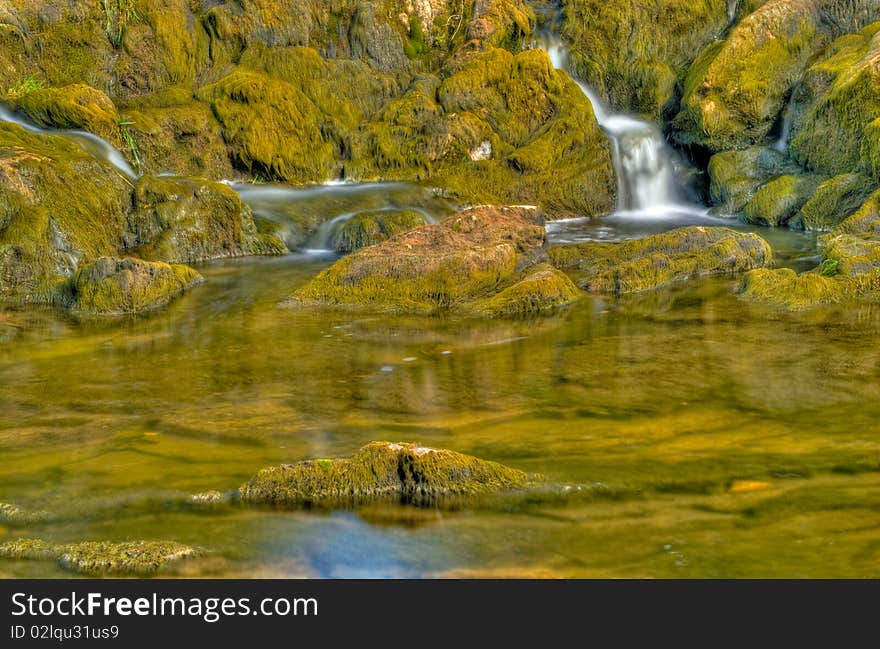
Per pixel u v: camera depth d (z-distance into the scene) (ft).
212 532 14.88
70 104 42.14
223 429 19.31
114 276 30.96
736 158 49.73
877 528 14.46
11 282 32.68
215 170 46.93
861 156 43.24
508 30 55.57
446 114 50.08
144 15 48.34
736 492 15.78
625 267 33.12
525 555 13.97
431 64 55.26
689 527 14.62
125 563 13.99
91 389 22.27
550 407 20.44
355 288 31.30
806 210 44.16
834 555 13.75
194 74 49.88
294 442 18.51
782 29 50.88
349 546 14.38
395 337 26.99
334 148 49.49
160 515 15.43
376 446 16.42
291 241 42.29
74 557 14.12
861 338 25.72
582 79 56.54
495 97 51.26
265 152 47.34
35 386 22.58
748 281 31.65
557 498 15.66
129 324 28.96
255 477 16.19
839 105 45.32
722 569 13.47
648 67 55.31
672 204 53.11
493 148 49.85
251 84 47.80
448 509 15.40
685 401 20.68
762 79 50.14
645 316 28.99
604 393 21.38
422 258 31.45
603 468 16.84
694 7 57.16
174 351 25.73
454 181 48.14
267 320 29.27
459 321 28.89
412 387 22.11
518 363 24.07
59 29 46.47
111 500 15.99
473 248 32.32
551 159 49.93
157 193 38.63
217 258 39.65
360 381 22.67
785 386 21.59
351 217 42.78
